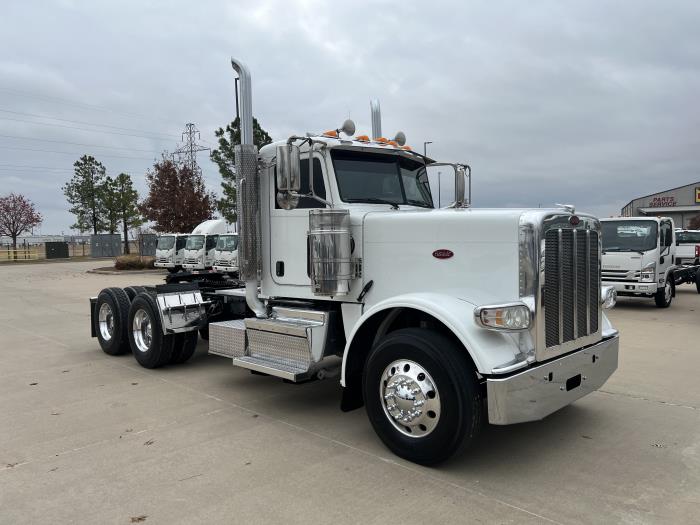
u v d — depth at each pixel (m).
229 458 4.06
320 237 4.59
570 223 4.16
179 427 4.75
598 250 4.61
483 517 3.19
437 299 3.93
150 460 4.03
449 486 3.59
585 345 4.39
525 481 3.66
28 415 5.09
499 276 3.96
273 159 5.34
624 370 6.67
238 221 5.49
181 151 53.50
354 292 4.79
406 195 5.40
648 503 3.35
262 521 3.15
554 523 3.11
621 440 4.40
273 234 5.42
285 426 4.78
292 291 5.25
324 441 4.41
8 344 8.74
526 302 3.81
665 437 4.46
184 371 6.84
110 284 21.28
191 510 3.29
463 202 5.65
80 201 55.44
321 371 4.88
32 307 13.79
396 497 3.44
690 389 5.86
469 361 3.77
